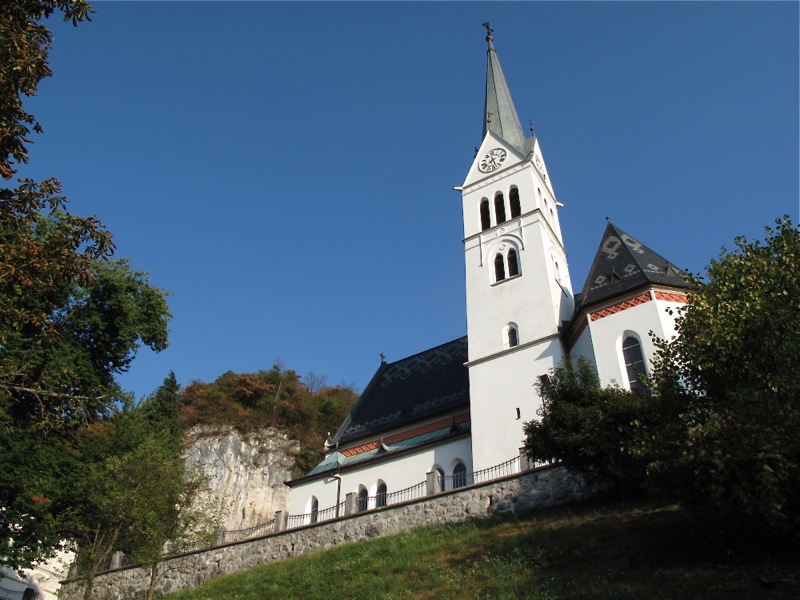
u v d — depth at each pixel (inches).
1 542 1237.7
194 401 3356.3
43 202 714.2
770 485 569.0
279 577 1070.4
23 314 700.0
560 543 840.9
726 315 730.2
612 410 949.2
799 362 652.7
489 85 2290.8
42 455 1290.6
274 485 2952.8
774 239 791.7
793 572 601.6
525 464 1169.4
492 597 725.3
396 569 933.8
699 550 707.4
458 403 1760.6
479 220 1903.3
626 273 1433.3
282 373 4055.1
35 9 684.7
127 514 1242.0
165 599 1179.3
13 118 678.5
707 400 721.0
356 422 2037.4
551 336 1539.1
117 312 1405.0
